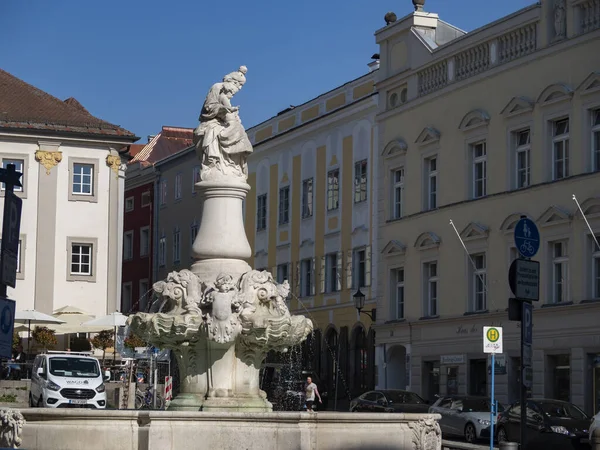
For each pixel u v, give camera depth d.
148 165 77.88
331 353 55.38
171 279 17.20
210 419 14.84
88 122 55.19
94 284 54.75
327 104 57.41
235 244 17.47
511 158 42.44
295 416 15.01
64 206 54.62
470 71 45.12
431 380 46.50
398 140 49.78
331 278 56.00
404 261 48.84
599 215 37.59
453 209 45.47
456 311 44.84
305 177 59.12
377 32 52.03
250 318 16.86
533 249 19.17
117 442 14.77
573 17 39.53
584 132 38.88
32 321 45.75
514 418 30.14
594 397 37.34
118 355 49.53
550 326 39.25
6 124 53.69
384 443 15.48
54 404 35.34
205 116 17.89
